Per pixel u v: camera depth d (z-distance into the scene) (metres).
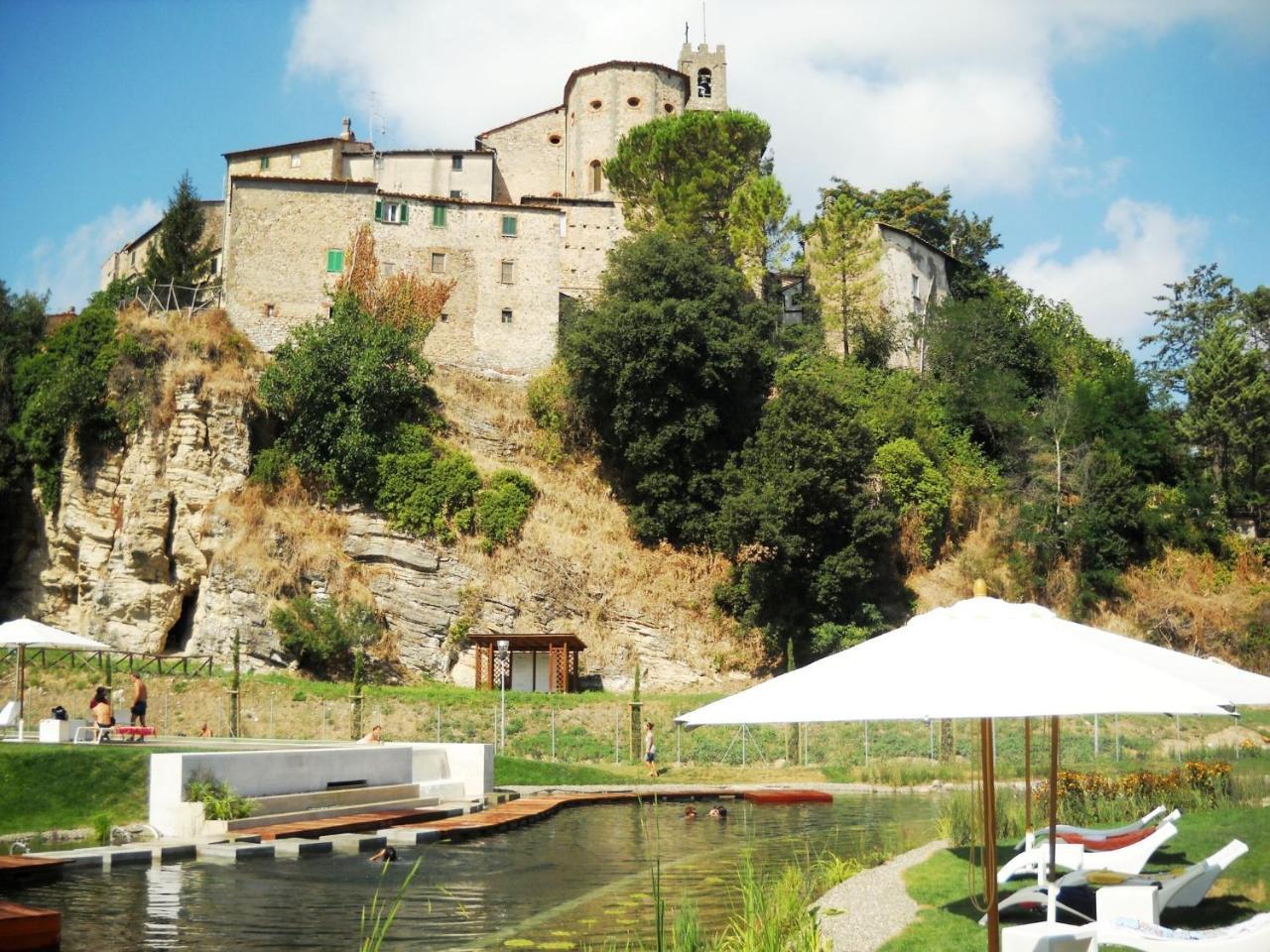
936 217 96.25
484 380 67.44
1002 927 14.08
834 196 97.62
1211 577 66.56
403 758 30.89
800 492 57.66
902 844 23.27
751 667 58.03
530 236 70.12
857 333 76.00
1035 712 9.18
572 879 20.31
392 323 65.88
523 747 44.91
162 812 24.34
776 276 77.88
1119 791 24.48
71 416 59.78
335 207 67.38
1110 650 11.10
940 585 63.44
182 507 58.62
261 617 54.91
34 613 60.00
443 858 22.75
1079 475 67.12
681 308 62.62
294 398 60.75
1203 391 76.06
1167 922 14.60
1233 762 31.91
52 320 73.94
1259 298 90.25
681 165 75.19
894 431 67.50
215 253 74.38
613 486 65.06
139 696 37.03
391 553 58.53
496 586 58.72
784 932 13.73
